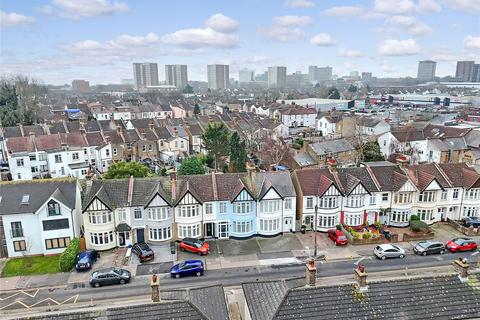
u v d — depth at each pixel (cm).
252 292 2833
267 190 5169
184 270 4259
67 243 4922
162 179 5284
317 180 5516
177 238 5172
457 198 5738
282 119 15212
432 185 5500
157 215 5025
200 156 9250
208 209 5184
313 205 5431
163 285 4088
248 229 5272
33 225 4772
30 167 8088
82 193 5369
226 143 8444
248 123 12444
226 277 4259
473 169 5975
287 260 4650
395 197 5538
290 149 9338
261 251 4903
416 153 8544
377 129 11344
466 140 9050
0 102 13950
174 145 10225
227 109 18738
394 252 4659
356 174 5666
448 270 4328
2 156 9331
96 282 4100
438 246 4788
